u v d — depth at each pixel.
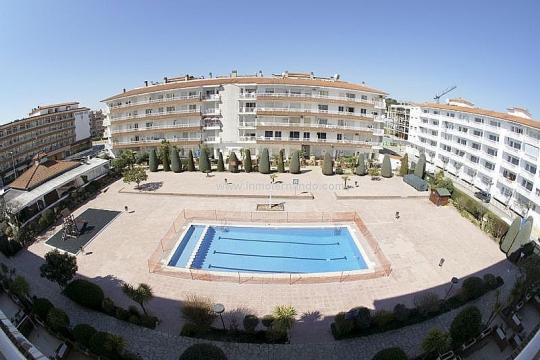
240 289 25.55
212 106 65.44
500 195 48.97
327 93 63.28
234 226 36.56
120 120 69.69
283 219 38.06
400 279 26.77
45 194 41.50
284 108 63.69
